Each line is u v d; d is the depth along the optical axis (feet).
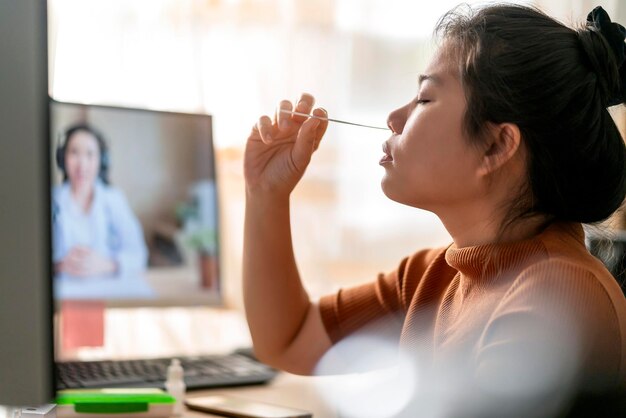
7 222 2.14
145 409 3.05
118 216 4.90
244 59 7.48
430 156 3.02
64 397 3.02
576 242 2.92
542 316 2.48
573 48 2.97
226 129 7.38
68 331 4.68
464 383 2.75
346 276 7.88
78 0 6.90
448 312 3.19
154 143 5.04
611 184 3.01
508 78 2.89
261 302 3.77
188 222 5.07
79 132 4.85
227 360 4.29
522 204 2.96
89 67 6.95
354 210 7.91
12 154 2.14
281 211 3.78
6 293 2.14
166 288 4.96
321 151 7.82
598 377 2.47
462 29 3.10
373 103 7.94
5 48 2.12
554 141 2.88
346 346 3.86
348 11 7.86
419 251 3.92
